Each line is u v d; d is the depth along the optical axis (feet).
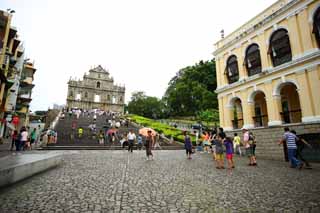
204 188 20.43
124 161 38.93
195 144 81.15
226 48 68.90
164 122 161.58
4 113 78.89
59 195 17.47
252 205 15.64
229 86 65.31
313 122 43.24
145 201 16.39
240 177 25.90
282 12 51.57
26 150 55.72
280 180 24.22
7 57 75.15
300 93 46.60
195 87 159.74
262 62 55.93
